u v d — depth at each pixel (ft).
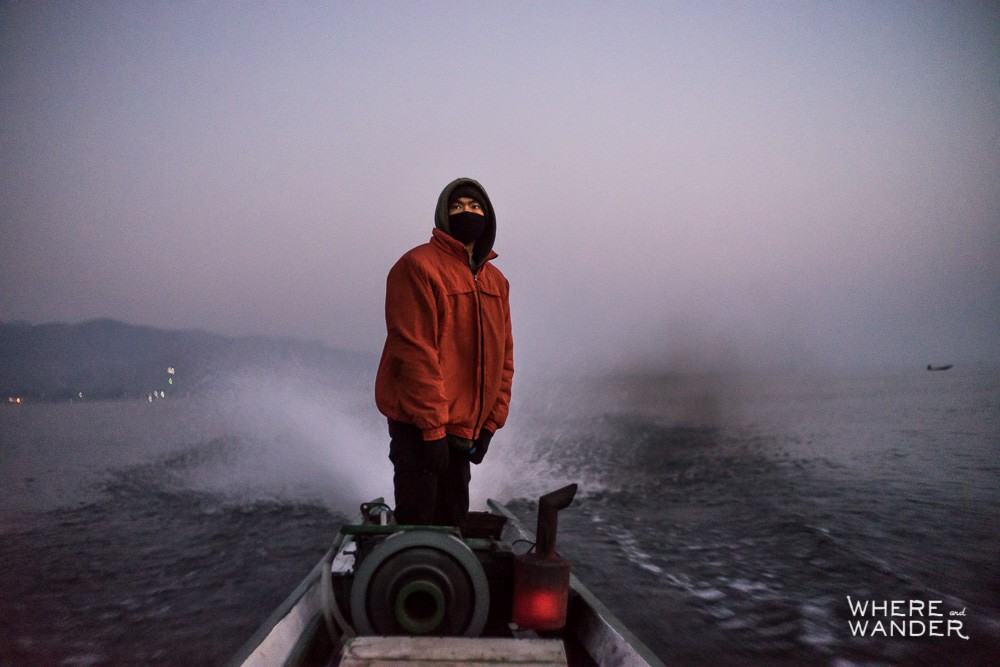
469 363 7.61
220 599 11.23
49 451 41.01
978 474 25.43
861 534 15.88
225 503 21.91
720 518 18.35
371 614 5.54
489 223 7.97
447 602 5.55
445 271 7.37
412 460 7.33
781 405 85.40
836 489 22.53
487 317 7.75
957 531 16.19
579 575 12.59
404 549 5.65
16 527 17.97
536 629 5.63
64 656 8.70
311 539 16.25
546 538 5.92
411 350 6.95
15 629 9.78
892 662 8.46
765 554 14.20
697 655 8.65
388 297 7.30
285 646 5.20
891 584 11.90
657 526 17.38
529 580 5.60
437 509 8.16
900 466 27.91
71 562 13.97
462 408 7.59
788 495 21.67
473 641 5.15
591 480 26.40
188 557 14.39
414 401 6.87
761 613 10.34
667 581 12.17
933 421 51.08
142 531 17.35
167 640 9.27
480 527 8.18
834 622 9.91
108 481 26.96
